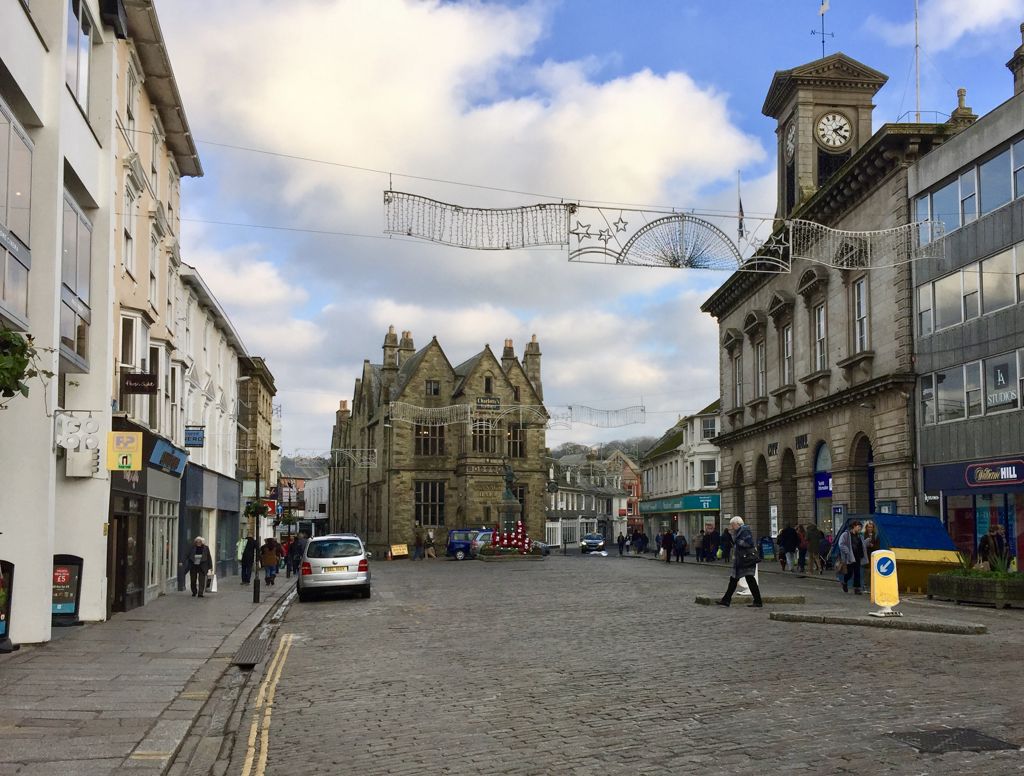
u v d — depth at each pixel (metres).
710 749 7.62
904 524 24.97
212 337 38.75
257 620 19.70
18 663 13.17
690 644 14.30
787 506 43.56
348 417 100.25
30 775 7.24
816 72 42.94
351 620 19.84
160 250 27.08
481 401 71.69
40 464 15.48
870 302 34.25
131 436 19.14
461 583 31.70
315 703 10.29
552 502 104.75
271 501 40.97
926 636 15.05
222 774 7.57
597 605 21.61
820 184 42.81
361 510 82.69
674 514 76.50
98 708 9.96
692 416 74.38
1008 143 26.66
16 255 14.30
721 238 19.92
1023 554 25.89
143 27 22.69
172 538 28.39
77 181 17.84
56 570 18.17
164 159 28.52
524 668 12.28
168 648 15.06
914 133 30.94
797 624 16.95
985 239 27.67
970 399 28.33
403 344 78.62
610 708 9.44
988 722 8.38
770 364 45.66
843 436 36.41
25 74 14.64
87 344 18.77
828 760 7.17
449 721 9.05
